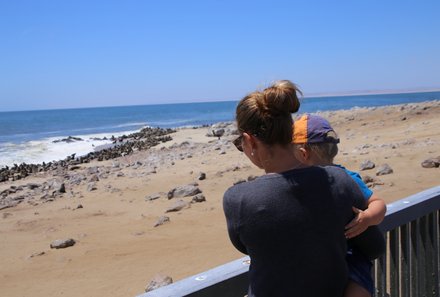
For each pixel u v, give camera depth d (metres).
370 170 11.81
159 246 7.80
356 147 16.14
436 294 3.55
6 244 8.87
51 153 31.70
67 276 6.88
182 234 8.34
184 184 13.06
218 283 2.12
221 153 19.34
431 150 13.84
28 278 6.92
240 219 1.98
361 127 23.58
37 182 18.05
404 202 3.11
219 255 7.06
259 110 2.02
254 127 2.03
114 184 14.68
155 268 6.79
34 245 8.67
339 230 1.98
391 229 2.94
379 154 14.06
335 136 2.42
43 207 12.22
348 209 2.02
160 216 9.82
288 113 2.05
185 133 34.66
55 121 103.38
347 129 23.53
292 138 2.08
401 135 18.72
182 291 2.01
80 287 6.39
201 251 7.32
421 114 25.34
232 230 2.03
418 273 3.36
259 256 1.96
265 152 2.07
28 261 7.73
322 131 2.37
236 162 16.30
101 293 6.10
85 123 87.50
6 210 12.27
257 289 1.99
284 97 2.00
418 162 12.21
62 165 23.03
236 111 2.12
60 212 11.33
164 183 13.73
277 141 2.03
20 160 28.64
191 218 9.34
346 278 2.04
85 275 6.85
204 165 16.58
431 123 21.16
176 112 135.75
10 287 6.61
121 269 6.92
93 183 15.24
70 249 8.20
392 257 3.09
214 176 13.76
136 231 8.89
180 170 16.08
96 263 7.30
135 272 6.74
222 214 9.42
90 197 12.95
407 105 28.95
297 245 1.92
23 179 19.58
